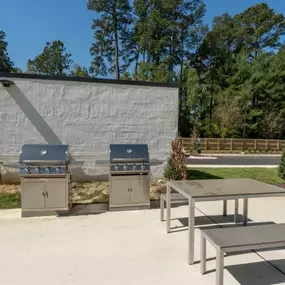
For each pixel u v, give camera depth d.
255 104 28.36
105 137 6.95
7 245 3.26
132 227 3.92
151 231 3.77
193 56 31.95
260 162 14.69
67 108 6.68
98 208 4.83
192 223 2.87
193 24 31.64
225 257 3.01
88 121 6.82
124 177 4.69
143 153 4.74
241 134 27.02
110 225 4.00
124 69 34.03
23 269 2.70
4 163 6.36
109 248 3.21
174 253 3.10
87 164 6.87
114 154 4.64
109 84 6.91
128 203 4.73
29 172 4.26
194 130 23.62
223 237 2.42
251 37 33.59
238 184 3.59
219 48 31.34
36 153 4.31
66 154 4.40
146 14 32.19
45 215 4.38
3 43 36.06
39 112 6.52
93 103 6.84
